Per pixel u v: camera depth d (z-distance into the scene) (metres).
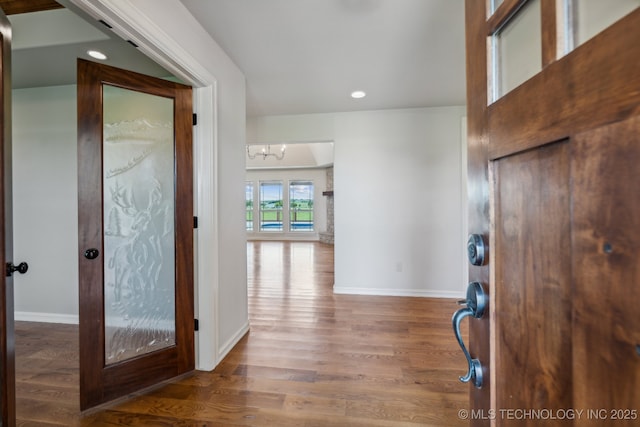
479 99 0.72
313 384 1.81
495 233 0.65
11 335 1.11
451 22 1.85
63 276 2.83
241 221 2.51
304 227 9.97
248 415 1.55
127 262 1.82
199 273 2.01
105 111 1.73
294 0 1.64
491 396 0.66
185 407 1.61
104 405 1.63
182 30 1.67
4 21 1.09
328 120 3.69
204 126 1.99
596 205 0.40
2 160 1.08
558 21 0.47
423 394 1.71
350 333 2.54
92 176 1.64
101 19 1.25
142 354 1.79
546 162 0.49
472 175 0.76
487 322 0.68
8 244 1.10
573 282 0.43
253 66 2.42
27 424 1.50
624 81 0.36
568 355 0.45
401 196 3.62
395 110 3.59
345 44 2.11
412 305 3.27
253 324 2.74
